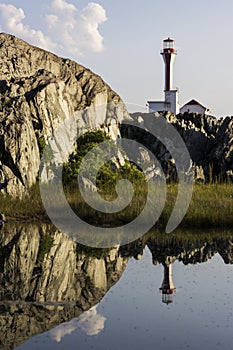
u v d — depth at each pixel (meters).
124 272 12.45
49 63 40.62
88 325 8.35
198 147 43.19
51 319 8.61
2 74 37.06
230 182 36.00
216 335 7.98
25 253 14.94
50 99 34.22
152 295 10.26
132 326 8.33
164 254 15.02
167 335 7.92
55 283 11.20
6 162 28.23
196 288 10.88
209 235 18.83
